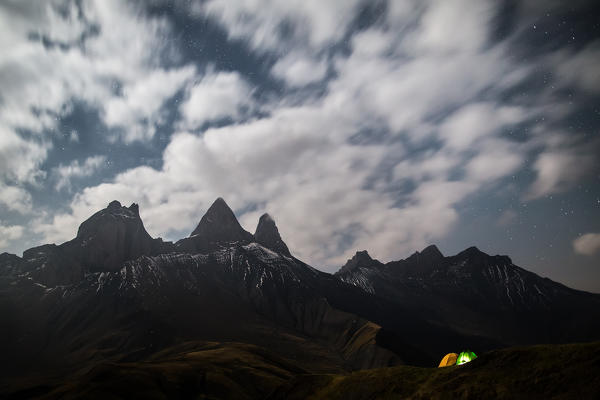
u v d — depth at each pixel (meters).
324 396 98.69
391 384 87.75
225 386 197.75
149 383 178.88
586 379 58.72
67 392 170.00
